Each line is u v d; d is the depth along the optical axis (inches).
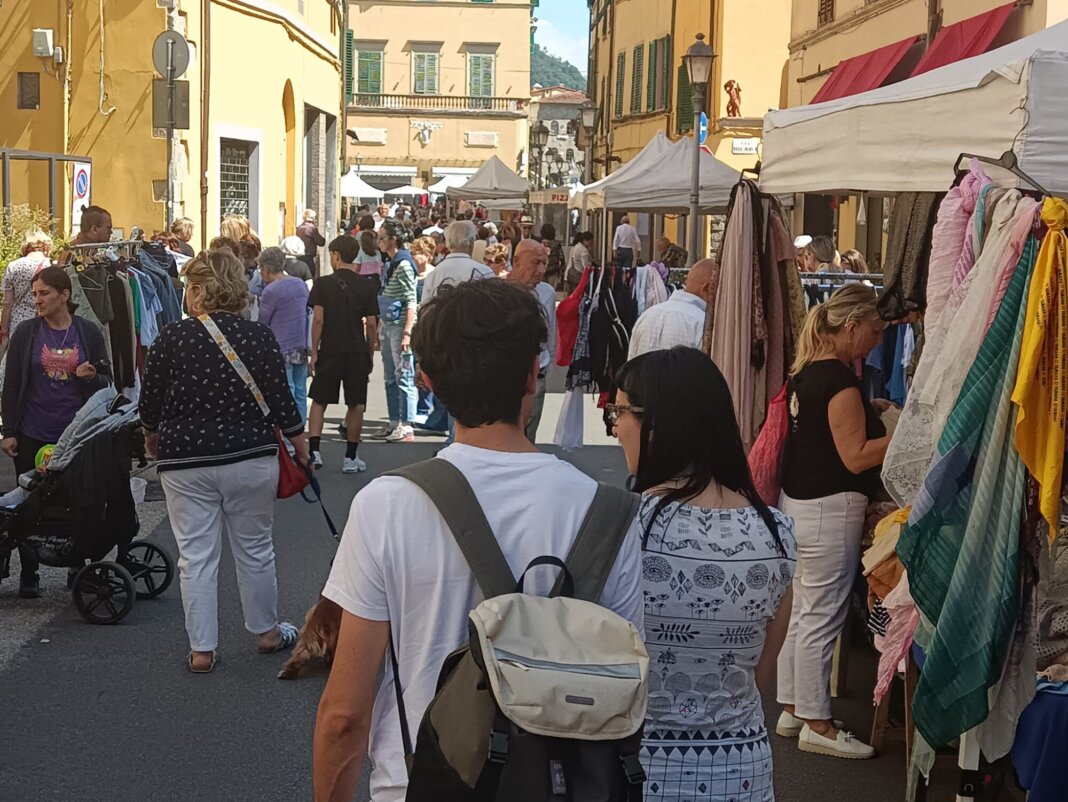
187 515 266.2
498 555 104.9
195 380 262.1
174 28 807.7
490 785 94.8
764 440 231.6
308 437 485.1
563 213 1881.2
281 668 273.1
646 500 130.0
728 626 126.9
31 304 457.4
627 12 1707.7
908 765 213.8
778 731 244.8
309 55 1138.0
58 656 279.4
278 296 498.9
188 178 839.7
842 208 848.9
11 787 213.3
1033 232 175.9
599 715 95.0
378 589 105.7
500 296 109.8
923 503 178.9
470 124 2701.8
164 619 307.1
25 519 299.6
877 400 275.0
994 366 176.1
